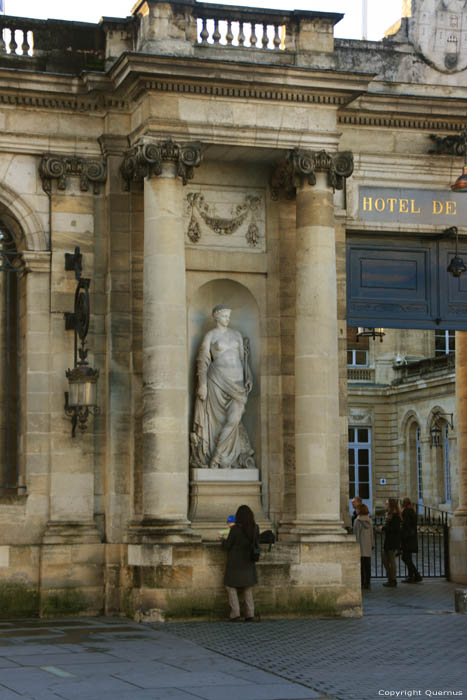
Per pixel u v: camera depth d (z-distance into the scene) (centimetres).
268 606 2661
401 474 6944
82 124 2859
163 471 2634
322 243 2802
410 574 3578
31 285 2803
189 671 1956
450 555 3616
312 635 2384
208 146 2777
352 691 1800
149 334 2677
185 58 2680
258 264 2916
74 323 2780
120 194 2841
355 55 3091
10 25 2889
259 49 2853
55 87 2808
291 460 2878
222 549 2641
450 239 3139
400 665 2025
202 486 2802
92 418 2792
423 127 3095
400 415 6969
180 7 2783
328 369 2773
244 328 2947
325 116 2839
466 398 3616
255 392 2920
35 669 1958
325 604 2691
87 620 2628
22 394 2848
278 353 2911
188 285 2870
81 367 2703
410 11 3144
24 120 2823
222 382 2858
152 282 2684
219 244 2897
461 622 2597
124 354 2802
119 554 2733
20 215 2817
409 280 3108
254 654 2138
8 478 2880
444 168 3109
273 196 2941
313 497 2736
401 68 3112
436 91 3120
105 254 2848
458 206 3116
